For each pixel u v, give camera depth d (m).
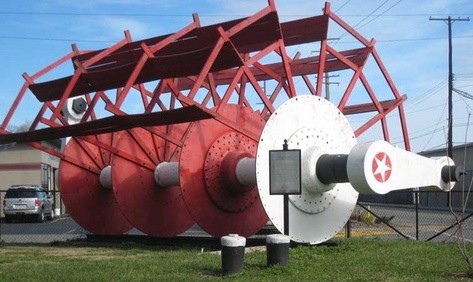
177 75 16.95
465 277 10.51
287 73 17.11
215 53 15.24
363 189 14.02
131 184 19.00
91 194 20.84
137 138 19.05
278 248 11.41
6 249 16.89
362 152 13.88
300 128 14.82
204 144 17.08
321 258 12.73
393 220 31.55
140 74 17.42
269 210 14.16
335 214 15.38
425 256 13.09
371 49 20.09
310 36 19.23
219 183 17.22
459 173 16.11
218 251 15.06
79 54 20.14
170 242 18.84
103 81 18.14
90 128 16.91
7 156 44.72
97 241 19.86
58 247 17.52
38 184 44.62
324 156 14.80
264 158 14.18
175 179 18.78
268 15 16.41
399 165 14.60
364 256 13.05
